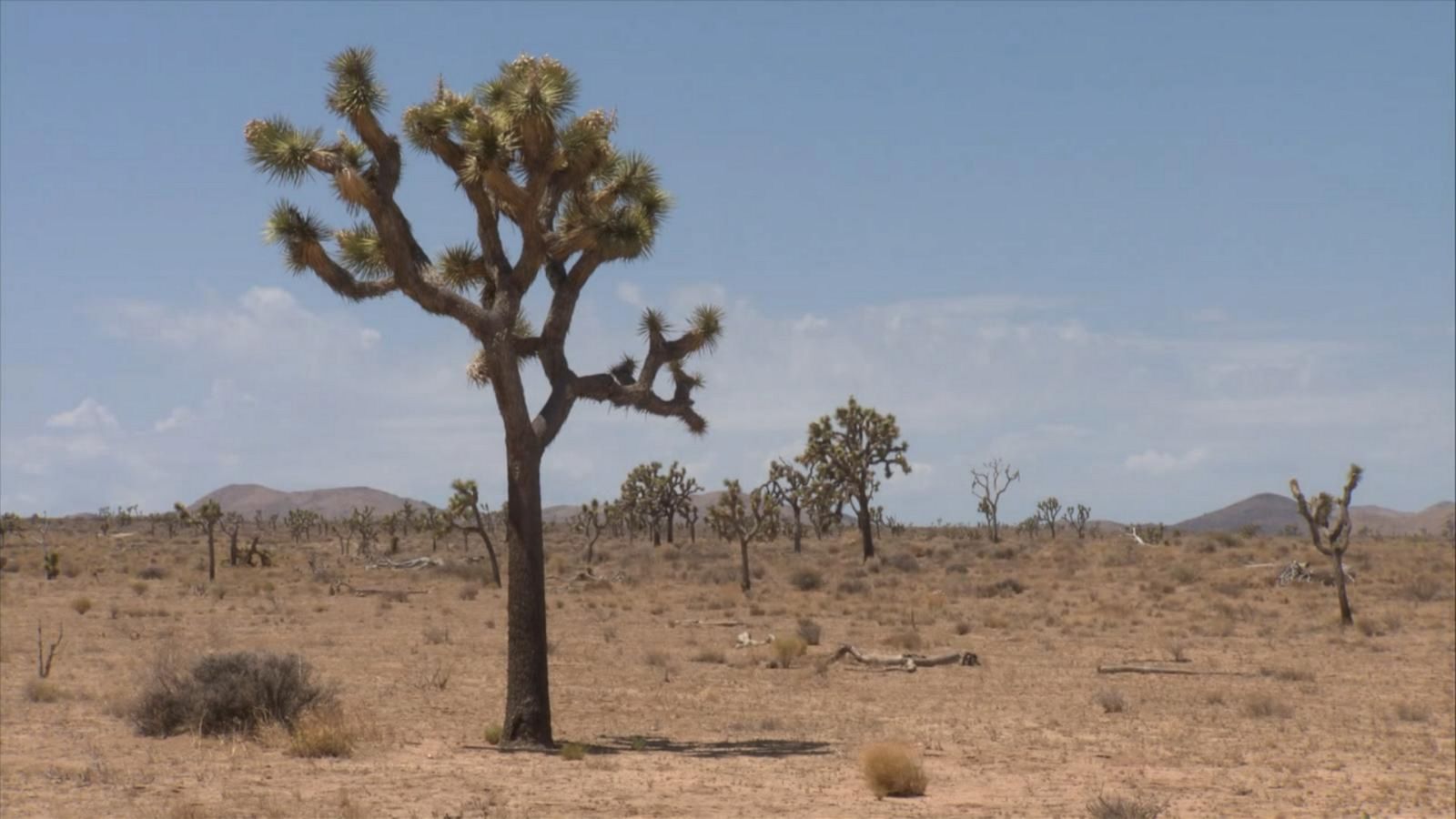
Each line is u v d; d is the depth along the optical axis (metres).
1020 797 14.05
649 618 44.34
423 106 16.80
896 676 27.95
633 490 104.12
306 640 34.44
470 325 16.92
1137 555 77.19
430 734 18.44
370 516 97.75
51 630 36.34
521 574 17.42
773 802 13.52
